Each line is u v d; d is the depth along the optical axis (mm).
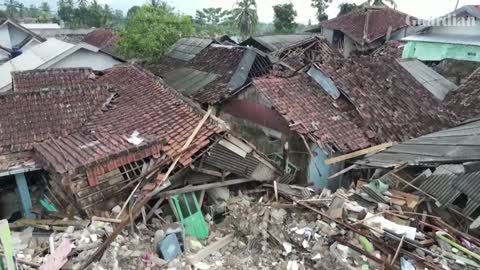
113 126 11133
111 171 8883
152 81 14609
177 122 10898
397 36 27234
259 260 7520
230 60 17625
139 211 8531
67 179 8273
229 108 14297
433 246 6812
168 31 23594
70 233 7906
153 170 9242
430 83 14398
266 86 11883
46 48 22969
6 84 17672
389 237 6879
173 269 7211
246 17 38219
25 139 10305
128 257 7344
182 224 8688
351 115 11555
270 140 12375
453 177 7734
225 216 9641
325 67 12523
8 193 10406
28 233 8484
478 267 6301
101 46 32562
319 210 8273
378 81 12930
